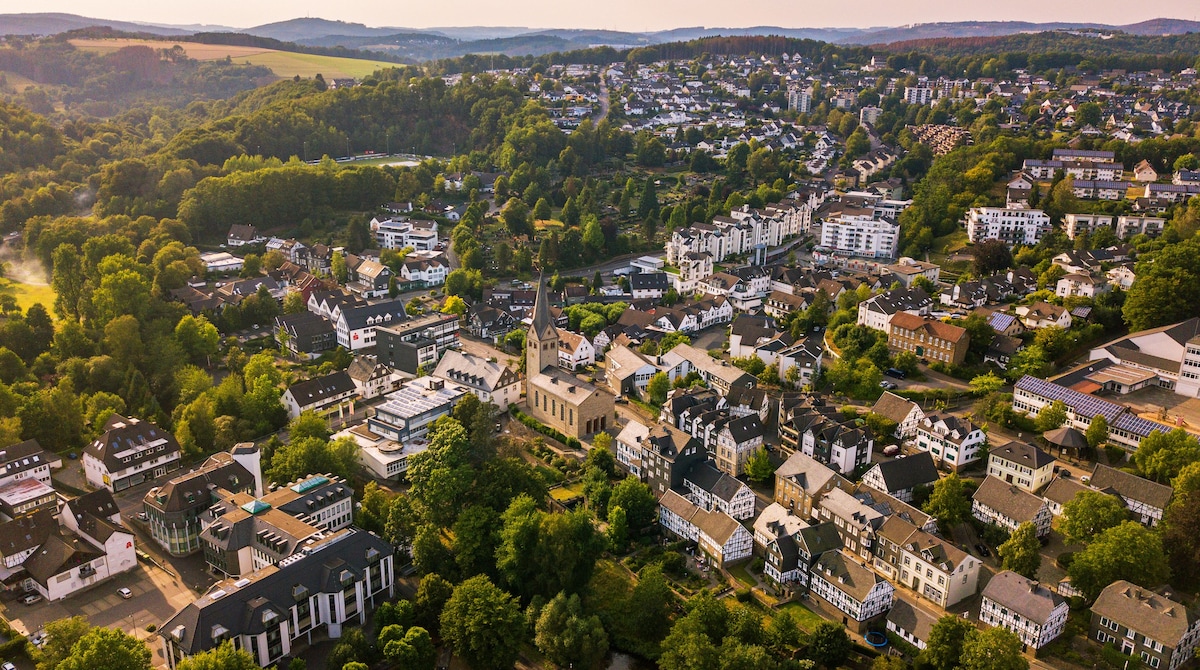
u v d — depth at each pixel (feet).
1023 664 378.32
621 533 512.63
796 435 603.67
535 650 444.14
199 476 501.56
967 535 506.07
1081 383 637.71
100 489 534.78
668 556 499.92
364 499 529.45
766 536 501.15
